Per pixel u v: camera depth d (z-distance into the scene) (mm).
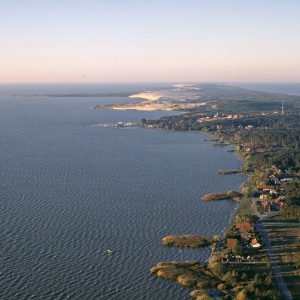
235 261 151625
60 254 153625
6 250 155375
